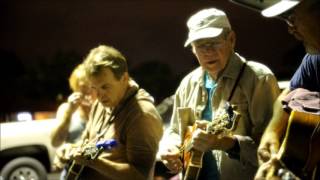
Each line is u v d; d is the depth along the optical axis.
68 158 3.81
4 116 11.59
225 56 3.52
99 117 3.91
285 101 2.98
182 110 3.71
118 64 3.64
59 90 17.64
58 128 5.03
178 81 16.92
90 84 3.68
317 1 2.67
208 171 3.61
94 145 3.63
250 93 3.50
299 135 2.76
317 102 2.88
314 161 2.74
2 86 17.81
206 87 3.68
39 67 18.06
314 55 3.03
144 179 3.58
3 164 9.61
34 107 17.45
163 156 3.70
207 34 3.41
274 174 2.68
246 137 3.39
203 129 3.44
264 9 2.98
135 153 3.60
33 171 9.59
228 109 3.35
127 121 3.65
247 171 3.48
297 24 2.75
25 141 9.58
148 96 3.75
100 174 3.73
